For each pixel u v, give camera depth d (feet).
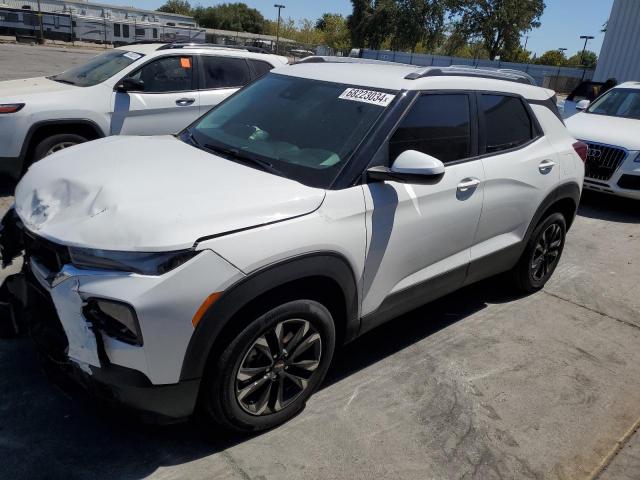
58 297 7.52
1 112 19.03
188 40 25.76
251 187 8.77
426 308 14.58
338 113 10.64
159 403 7.72
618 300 16.19
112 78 21.75
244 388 8.52
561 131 15.06
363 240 9.43
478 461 9.19
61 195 8.63
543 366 12.26
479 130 12.21
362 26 179.52
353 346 12.32
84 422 9.06
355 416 9.90
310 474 8.48
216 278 7.54
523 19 170.09
